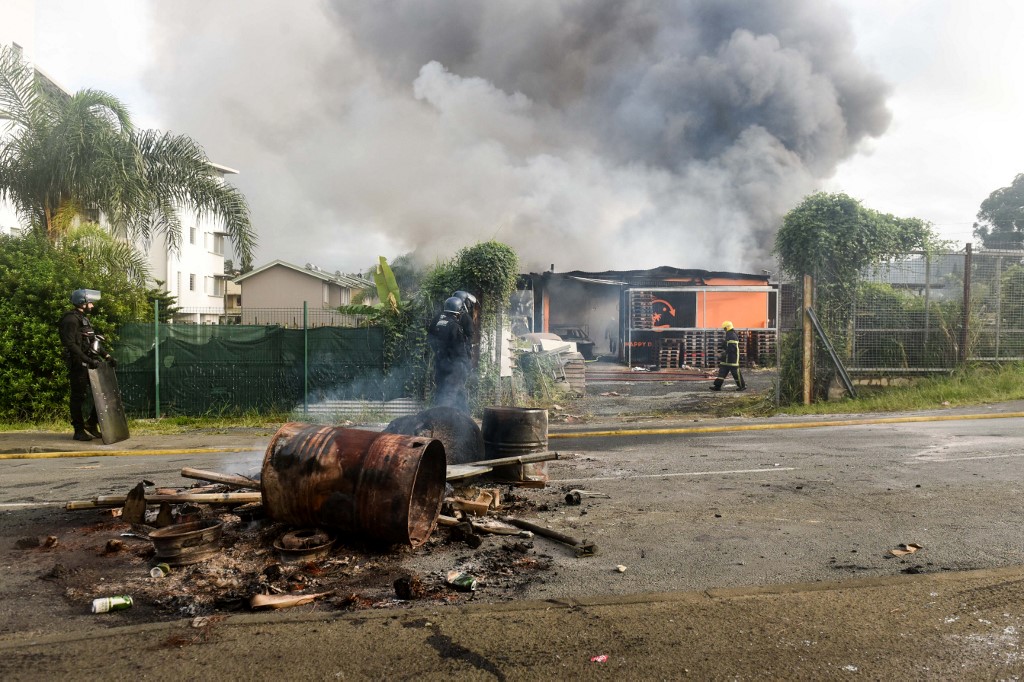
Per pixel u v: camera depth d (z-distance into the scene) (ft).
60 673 9.99
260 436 35.40
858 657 10.16
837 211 44.60
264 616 11.94
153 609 12.38
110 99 47.96
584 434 34.45
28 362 39.52
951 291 46.32
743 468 24.50
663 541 15.93
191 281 139.95
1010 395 41.86
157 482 23.34
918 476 22.29
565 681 9.55
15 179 46.42
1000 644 10.50
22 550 15.75
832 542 15.58
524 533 16.42
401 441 15.30
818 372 44.98
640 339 91.76
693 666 9.95
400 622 11.61
